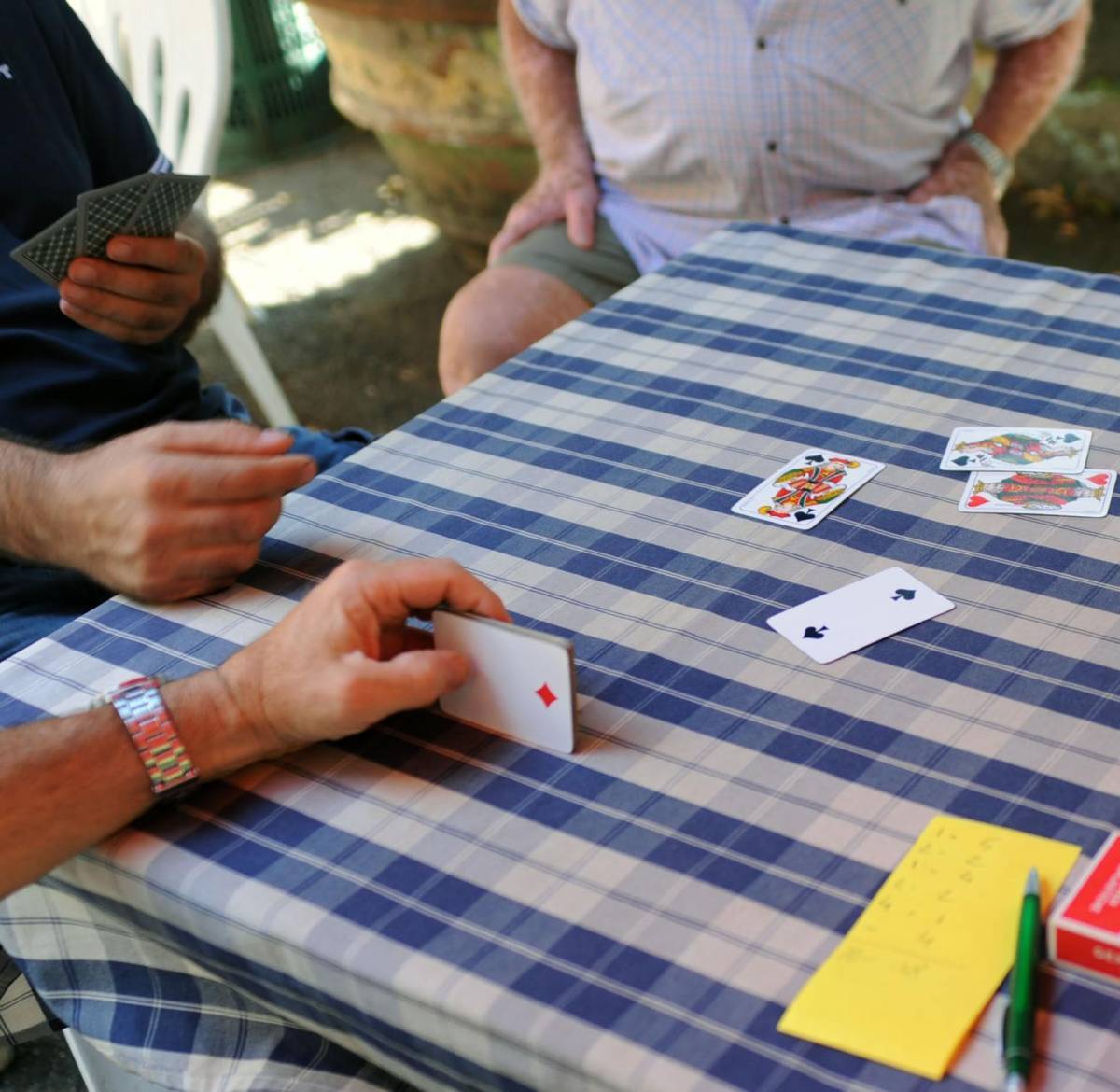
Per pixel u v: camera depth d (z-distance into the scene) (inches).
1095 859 36.1
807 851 38.0
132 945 47.8
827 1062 32.2
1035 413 57.9
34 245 60.9
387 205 185.9
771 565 50.1
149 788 41.8
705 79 91.4
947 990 33.4
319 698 42.1
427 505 55.9
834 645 45.8
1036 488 52.9
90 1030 48.0
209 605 51.5
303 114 201.5
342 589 44.1
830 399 60.4
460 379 98.2
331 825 40.8
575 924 36.5
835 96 90.4
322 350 156.0
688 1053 32.8
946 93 95.1
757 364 63.8
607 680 45.1
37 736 42.6
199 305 78.3
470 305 97.9
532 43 104.2
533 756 42.5
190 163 110.5
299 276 171.3
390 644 45.5
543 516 54.3
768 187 94.8
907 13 88.8
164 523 50.3
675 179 97.4
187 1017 46.9
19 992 58.4
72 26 74.4
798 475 55.2
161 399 73.5
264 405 127.1
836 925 35.7
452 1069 36.7
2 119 69.4
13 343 68.4
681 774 41.1
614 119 97.0
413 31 139.7
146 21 114.1
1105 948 33.0
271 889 38.9
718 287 71.3
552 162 105.6
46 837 40.9
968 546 50.1
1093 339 63.3
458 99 143.6
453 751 43.1
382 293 166.1
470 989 35.0
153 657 48.9
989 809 38.8
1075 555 49.1
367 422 143.3
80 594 66.1
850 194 96.6
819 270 72.2
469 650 43.3
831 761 41.0
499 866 38.6
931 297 68.4
